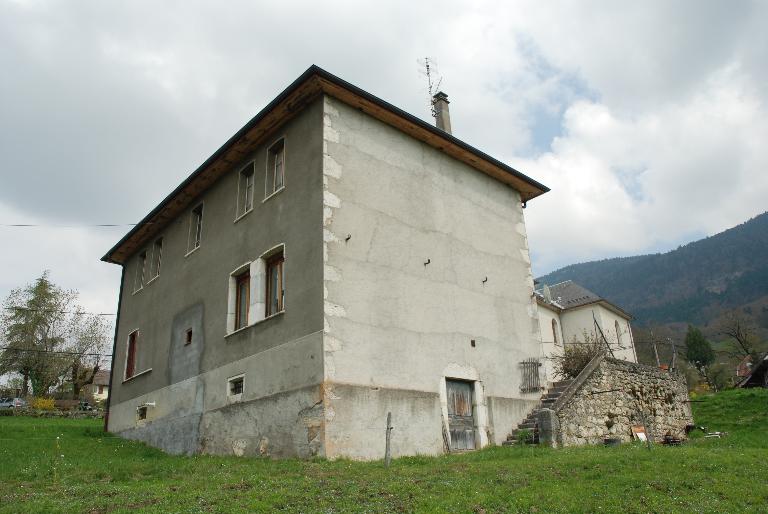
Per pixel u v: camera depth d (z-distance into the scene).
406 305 13.38
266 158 14.90
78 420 27.86
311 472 9.33
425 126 14.86
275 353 12.64
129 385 19.19
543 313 31.41
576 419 14.08
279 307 13.43
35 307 47.06
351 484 8.34
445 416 13.28
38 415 30.55
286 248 13.23
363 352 12.06
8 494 8.66
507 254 17.05
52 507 7.57
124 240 20.86
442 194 15.52
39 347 45.84
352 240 12.74
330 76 12.76
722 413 21.05
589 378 15.09
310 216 12.74
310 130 13.45
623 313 35.19
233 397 13.67
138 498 7.91
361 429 11.44
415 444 12.36
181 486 8.73
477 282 15.61
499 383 15.03
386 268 13.26
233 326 14.66
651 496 7.88
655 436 16.78
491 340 15.33
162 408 16.66
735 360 51.28
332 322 11.71
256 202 14.81
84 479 10.04
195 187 17.33
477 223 16.36
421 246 14.34
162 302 18.41
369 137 14.02
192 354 15.86
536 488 8.22
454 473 9.23
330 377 11.28
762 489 8.39
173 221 19.19
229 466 10.80
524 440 13.73
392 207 13.96
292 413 11.69
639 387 17.08
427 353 13.44
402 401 12.41
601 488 8.23
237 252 15.05
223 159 15.93
